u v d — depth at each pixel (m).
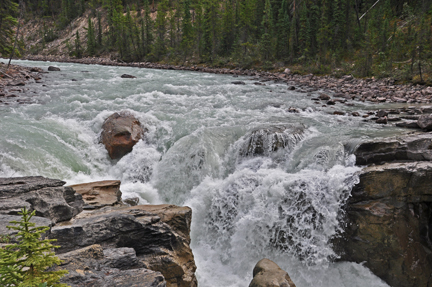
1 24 40.06
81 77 26.73
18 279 2.98
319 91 23.22
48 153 10.60
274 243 8.27
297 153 10.45
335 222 7.95
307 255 8.04
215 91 21.16
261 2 60.69
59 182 6.61
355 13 52.62
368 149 9.02
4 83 20.83
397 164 7.90
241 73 40.09
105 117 13.24
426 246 7.51
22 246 3.04
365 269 7.60
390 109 15.88
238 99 18.52
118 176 11.19
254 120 13.68
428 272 7.41
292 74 38.94
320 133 11.65
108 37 85.69
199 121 13.40
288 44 50.06
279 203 8.41
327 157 9.59
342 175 8.25
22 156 10.00
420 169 7.43
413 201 7.54
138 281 4.11
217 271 7.79
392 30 39.81
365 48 35.62
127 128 12.06
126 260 4.92
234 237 8.48
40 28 115.00
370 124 13.12
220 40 60.25
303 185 8.36
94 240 5.34
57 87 20.62
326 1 48.62
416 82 24.81
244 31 59.81
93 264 4.55
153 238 5.93
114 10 79.31
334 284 7.64
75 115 13.93
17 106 14.91
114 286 3.98
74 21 110.50
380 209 7.50
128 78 26.94
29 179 6.74
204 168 10.40
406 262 7.32
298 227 8.17
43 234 4.64
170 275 5.83
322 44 44.81
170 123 13.11
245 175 9.34
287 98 19.44
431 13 40.81
